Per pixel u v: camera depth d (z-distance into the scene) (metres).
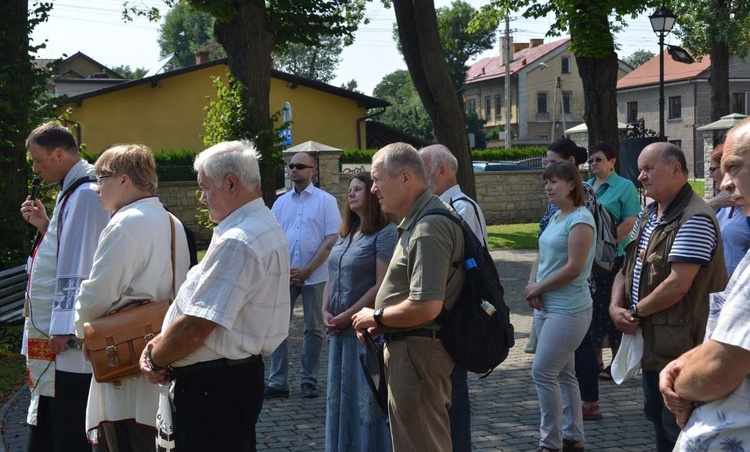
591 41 16.59
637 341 4.06
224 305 3.17
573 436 4.98
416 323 3.50
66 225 4.08
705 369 2.36
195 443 3.27
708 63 50.91
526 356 7.95
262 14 14.43
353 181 4.84
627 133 19.16
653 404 4.04
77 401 4.11
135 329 3.59
